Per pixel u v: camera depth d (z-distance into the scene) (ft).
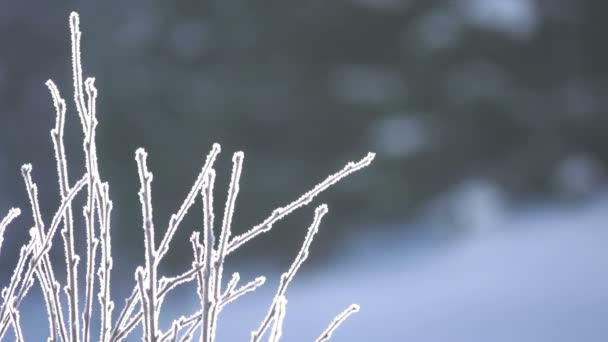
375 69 104.22
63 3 106.52
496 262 91.61
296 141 100.07
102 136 95.40
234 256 97.04
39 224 10.12
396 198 99.66
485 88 104.73
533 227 99.35
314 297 89.20
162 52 100.32
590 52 112.57
